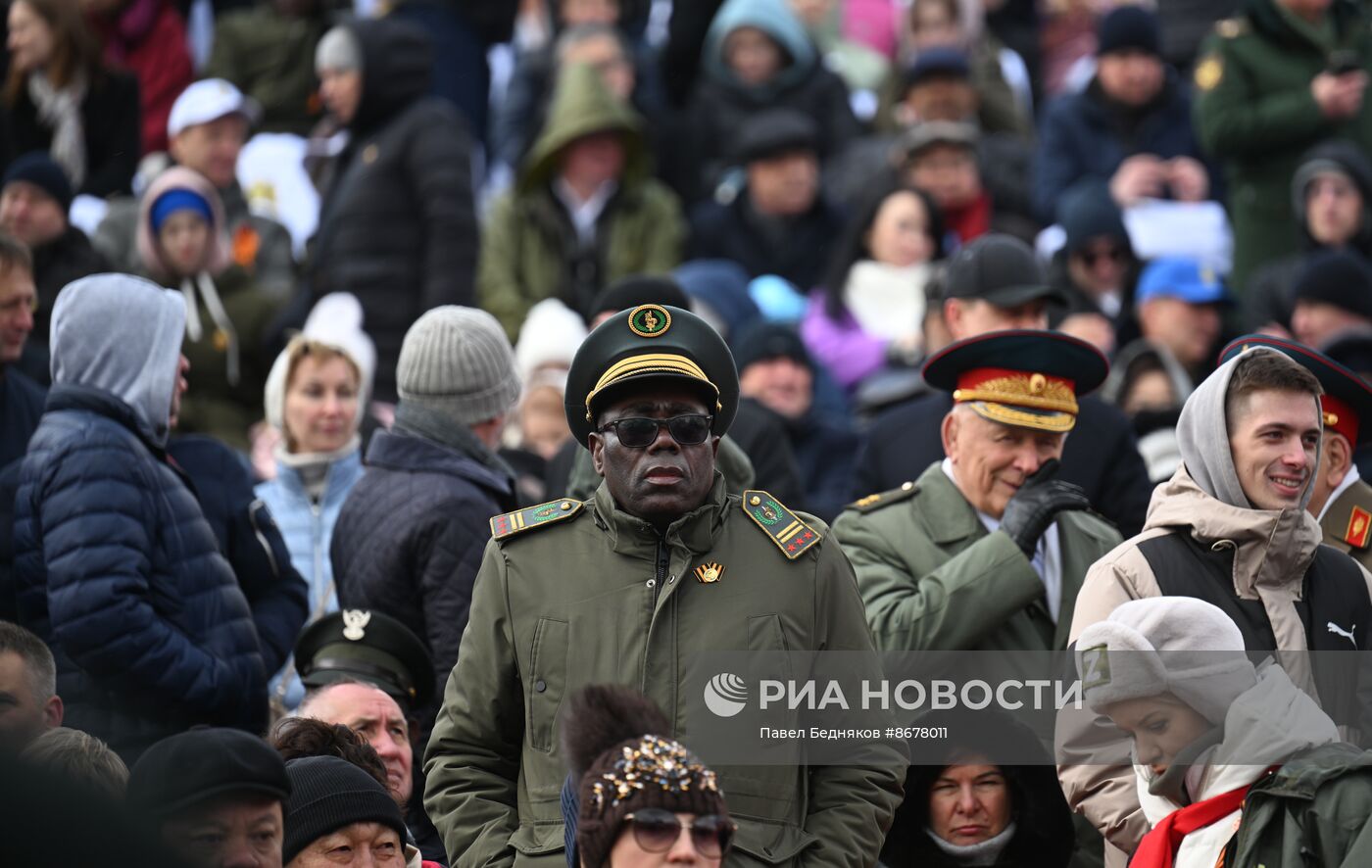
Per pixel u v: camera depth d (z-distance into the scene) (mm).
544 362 28766
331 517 22875
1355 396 17594
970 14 44312
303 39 41750
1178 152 39656
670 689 13859
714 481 14508
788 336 28922
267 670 19594
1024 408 18203
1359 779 13016
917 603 17125
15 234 27688
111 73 35438
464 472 19312
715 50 42969
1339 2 38625
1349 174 34969
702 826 12180
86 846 5141
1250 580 15547
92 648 16859
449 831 14156
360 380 23344
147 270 29719
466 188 32719
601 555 14328
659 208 36875
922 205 34219
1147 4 47969
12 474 18422
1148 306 31609
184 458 19969
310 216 37594
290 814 14281
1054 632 17891
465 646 14555
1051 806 16672
